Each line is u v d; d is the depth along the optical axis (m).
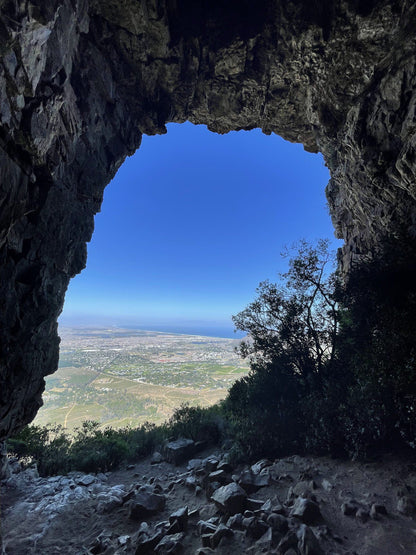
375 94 8.68
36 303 8.12
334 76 9.80
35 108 6.16
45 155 7.26
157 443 11.74
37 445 12.52
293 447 7.62
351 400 6.69
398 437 6.26
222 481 6.16
